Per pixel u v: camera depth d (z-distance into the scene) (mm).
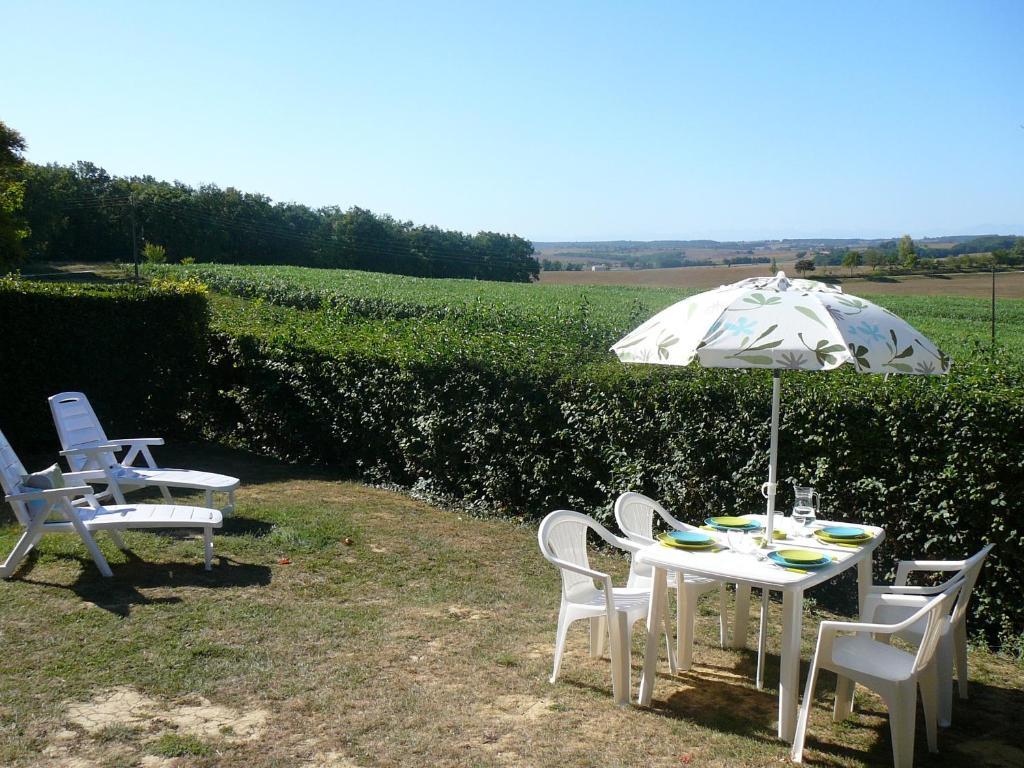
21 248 46938
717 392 7051
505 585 6730
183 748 3791
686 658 5305
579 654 5402
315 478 10414
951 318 26969
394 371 10039
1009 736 4512
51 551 6613
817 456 6492
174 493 9203
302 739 3957
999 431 5613
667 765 3918
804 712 4082
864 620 4910
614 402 7828
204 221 83438
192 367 12430
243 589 6078
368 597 6188
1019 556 5613
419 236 88250
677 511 7363
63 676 4473
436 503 9430
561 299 31781
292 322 13359
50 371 10906
